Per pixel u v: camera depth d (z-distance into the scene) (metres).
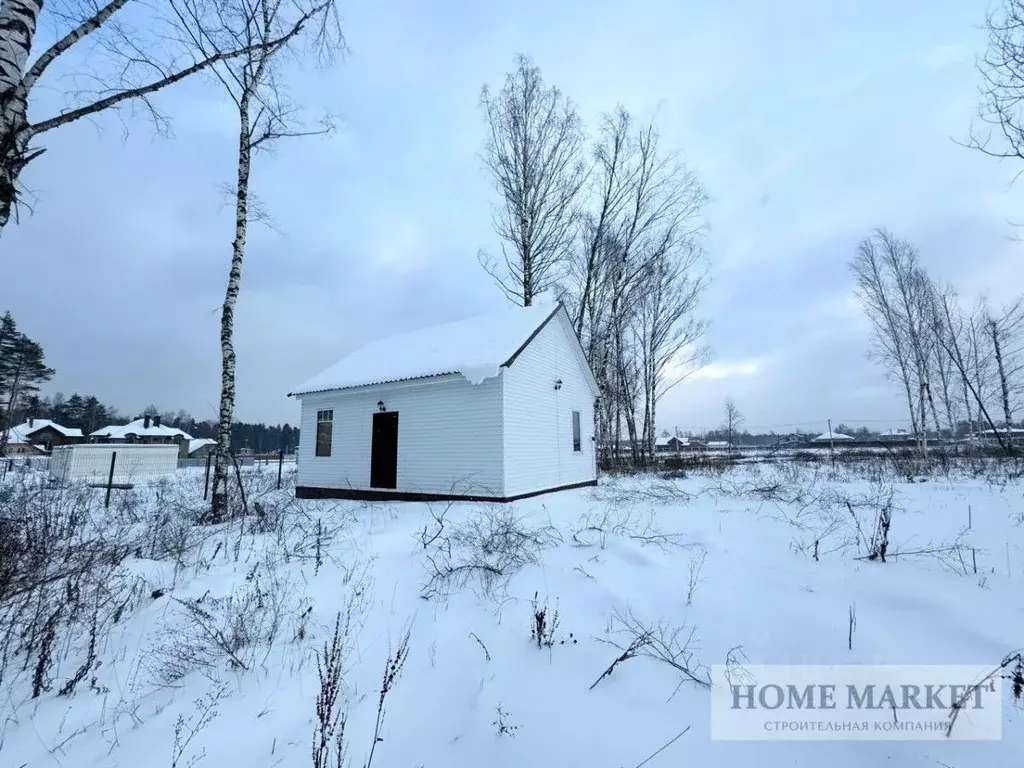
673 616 4.40
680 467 23.11
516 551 6.33
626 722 2.99
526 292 22.58
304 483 15.81
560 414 15.13
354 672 3.73
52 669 3.89
